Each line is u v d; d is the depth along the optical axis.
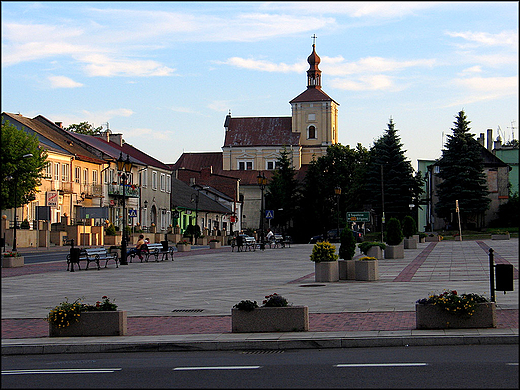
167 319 15.18
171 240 68.31
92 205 62.88
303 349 11.74
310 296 18.64
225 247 62.34
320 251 22.94
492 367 9.23
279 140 130.38
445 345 11.48
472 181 73.25
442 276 23.83
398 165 80.88
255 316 12.88
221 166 134.50
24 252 44.94
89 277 27.16
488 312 12.20
